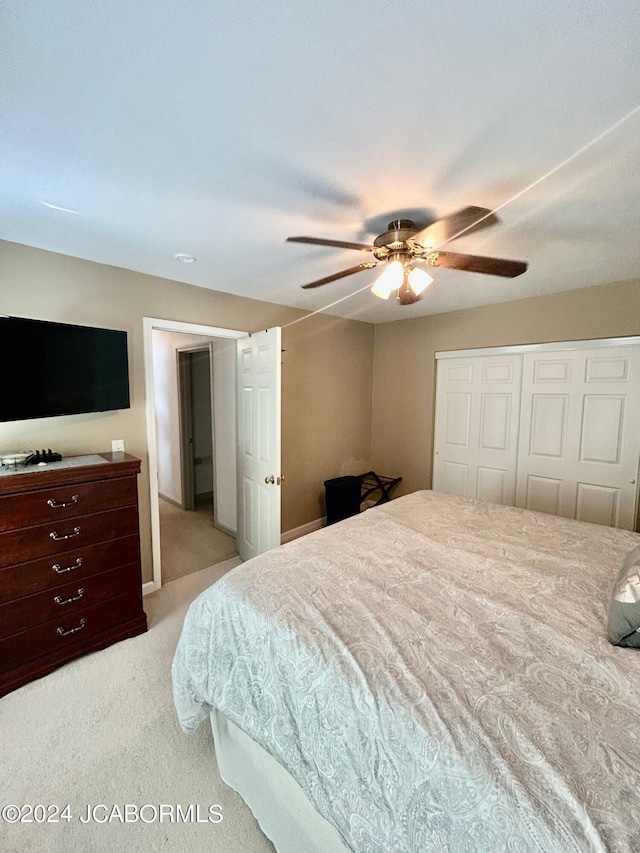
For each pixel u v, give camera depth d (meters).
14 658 1.85
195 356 5.13
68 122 1.17
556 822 0.70
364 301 3.48
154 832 1.30
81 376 2.23
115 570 2.17
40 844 1.25
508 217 1.80
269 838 1.26
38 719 1.70
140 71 0.99
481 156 1.34
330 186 1.54
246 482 3.29
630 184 1.51
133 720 1.71
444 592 1.47
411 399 4.32
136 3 0.82
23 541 1.84
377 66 0.97
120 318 2.54
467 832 0.76
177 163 1.38
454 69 0.98
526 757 0.82
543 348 3.34
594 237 2.05
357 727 0.97
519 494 3.60
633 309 2.88
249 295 3.24
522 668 1.08
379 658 1.11
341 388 4.24
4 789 1.41
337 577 1.57
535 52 0.92
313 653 1.14
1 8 0.82
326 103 1.09
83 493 2.02
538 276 2.77
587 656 1.12
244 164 1.39
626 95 1.05
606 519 3.14
